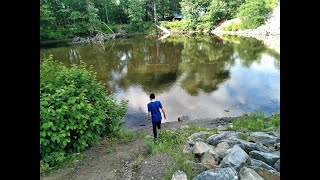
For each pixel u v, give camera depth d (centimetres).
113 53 2984
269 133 697
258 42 3138
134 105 1205
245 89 1367
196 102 1223
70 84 629
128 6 5747
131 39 4597
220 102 1209
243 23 4338
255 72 1691
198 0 5197
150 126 962
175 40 4066
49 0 5097
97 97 695
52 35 4706
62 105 547
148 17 6309
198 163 468
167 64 2150
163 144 610
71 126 541
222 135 663
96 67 2169
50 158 508
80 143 570
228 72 1736
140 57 2598
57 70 675
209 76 1669
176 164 473
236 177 388
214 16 5084
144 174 461
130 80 1673
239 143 584
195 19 5288
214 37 4119
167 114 1096
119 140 694
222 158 514
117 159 548
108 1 5903
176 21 5794
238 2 5050
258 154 493
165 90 1423
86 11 5169
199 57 2392
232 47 2875
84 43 4241
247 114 1043
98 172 488
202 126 938
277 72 1655
